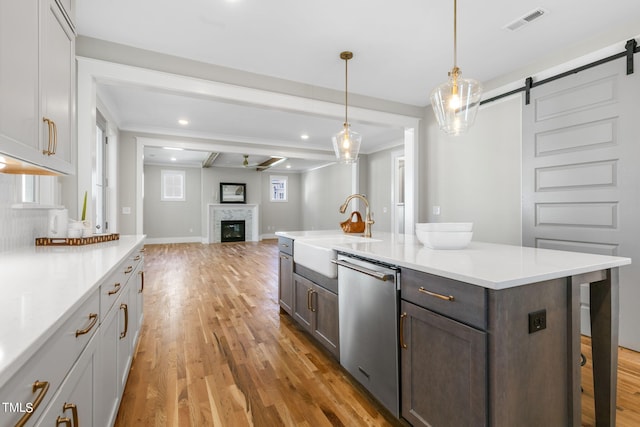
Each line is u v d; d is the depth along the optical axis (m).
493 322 1.09
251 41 2.65
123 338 1.70
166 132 5.32
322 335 2.31
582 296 2.67
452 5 2.20
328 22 2.39
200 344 2.52
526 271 1.22
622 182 2.43
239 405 1.74
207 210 9.79
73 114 1.78
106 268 1.33
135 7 2.20
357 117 3.87
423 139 4.36
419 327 1.40
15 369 0.53
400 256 1.61
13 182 1.80
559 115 2.83
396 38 2.61
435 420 1.32
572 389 1.27
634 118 2.36
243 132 5.61
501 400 1.10
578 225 2.70
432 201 4.23
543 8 2.23
